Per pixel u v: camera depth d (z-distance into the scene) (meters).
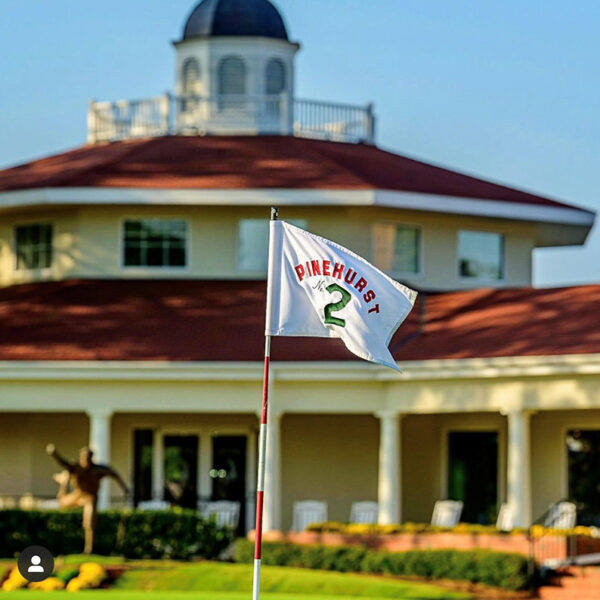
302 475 55.81
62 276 59.75
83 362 51.50
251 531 49.59
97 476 47.56
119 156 61.69
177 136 64.94
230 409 51.59
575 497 51.12
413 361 50.47
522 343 49.53
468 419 54.44
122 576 43.50
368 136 67.81
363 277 27.50
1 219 61.59
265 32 67.62
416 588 42.34
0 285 61.44
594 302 52.25
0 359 52.12
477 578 43.34
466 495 54.44
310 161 60.97
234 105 65.75
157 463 55.88
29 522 49.50
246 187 57.66
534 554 44.09
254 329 54.22
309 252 27.83
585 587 42.28
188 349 52.53
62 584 42.38
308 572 44.69
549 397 47.81
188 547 49.34
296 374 51.22
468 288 61.09
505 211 60.62
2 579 43.22
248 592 42.00
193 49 67.88
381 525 49.00
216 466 55.91
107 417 51.69
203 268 59.12
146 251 59.34
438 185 61.09
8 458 55.69
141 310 56.16
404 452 55.56
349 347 27.28
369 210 58.97
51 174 60.47
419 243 60.22
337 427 56.03
